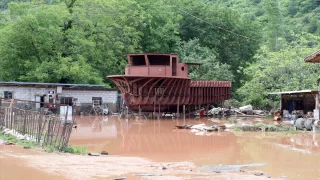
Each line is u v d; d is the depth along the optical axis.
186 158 19.00
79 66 47.50
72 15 49.84
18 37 45.38
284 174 15.44
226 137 27.22
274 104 52.94
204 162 17.94
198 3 72.44
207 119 43.41
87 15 51.72
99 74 52.38
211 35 69.25
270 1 81.44
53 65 46.31
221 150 21.58
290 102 45.38
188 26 69.75
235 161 18.22
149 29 61.78
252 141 25.25
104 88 47.91
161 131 30.73
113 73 54.56
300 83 45.81
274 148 22.23
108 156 18.97
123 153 20.47
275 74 48.41
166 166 16.73
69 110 34.25
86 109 46.78
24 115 22.61
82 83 48.34
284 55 48.94
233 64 71.19
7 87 41.47
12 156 16.75
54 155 17.56
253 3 119.38
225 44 72.31
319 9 105.06
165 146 23.09
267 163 17.72
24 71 47.78
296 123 32.38
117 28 54.38
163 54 41.22
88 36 52.44
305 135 28.45
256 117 47.22
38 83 42.09
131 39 56.91
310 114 36.66
